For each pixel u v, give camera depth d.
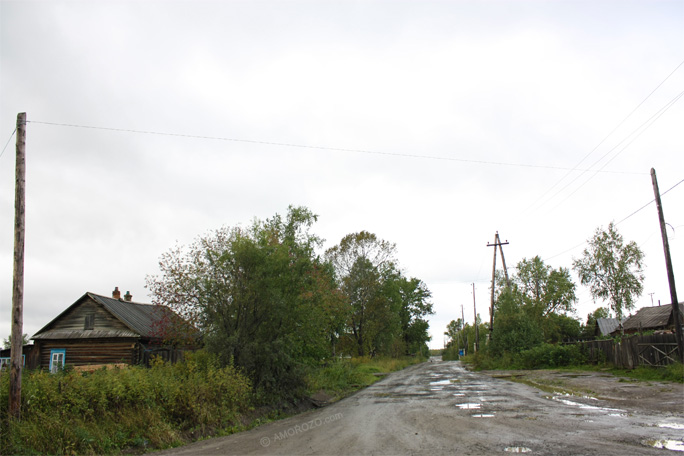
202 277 17.27
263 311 17.58
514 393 18.66
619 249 36.12
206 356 16.02
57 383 10.94
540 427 10.11
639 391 17.14
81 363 27.97
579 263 37.56
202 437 11.88
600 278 36.53
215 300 17.27
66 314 29.20
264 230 19.41
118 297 34.66
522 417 11.73
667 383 19.70
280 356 17.38
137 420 10.91
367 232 57.56
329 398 21.78
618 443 8.11
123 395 11.30
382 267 57.34
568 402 14.84
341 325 35.56
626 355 28.77
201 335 17.73
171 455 9.43
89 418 10.46
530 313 55.06
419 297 82.38
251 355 16.69
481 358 45.94
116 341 28.00
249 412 14.89
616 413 11.99
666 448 7.59
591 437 8.74
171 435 10.98
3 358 28.81
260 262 17.61
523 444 8.32
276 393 17.03
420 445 8.73
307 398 19.44
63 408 10.26
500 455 7.54
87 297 29.08
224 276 17.62
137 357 27.64
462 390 21.05
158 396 12.06
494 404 14.92
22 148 11.44
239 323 17.50
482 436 9.30
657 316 47.31
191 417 12.34
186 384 13.06
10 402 10.05
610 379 23.16
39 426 9.56
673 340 23.92
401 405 16.06
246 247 17.45
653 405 13.35
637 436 8.70
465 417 12.13
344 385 27.11
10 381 10.16
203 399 13.05
